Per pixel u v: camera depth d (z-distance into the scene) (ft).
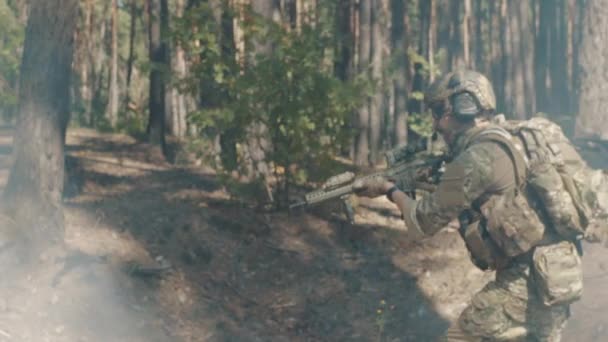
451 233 28.53
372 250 27.55
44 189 21.13
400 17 47.47
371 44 46.47
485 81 11.97
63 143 21.70
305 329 23.27
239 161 30.01
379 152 45.47
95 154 39.50
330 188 12.59
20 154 21.15
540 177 11.38
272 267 25.88
